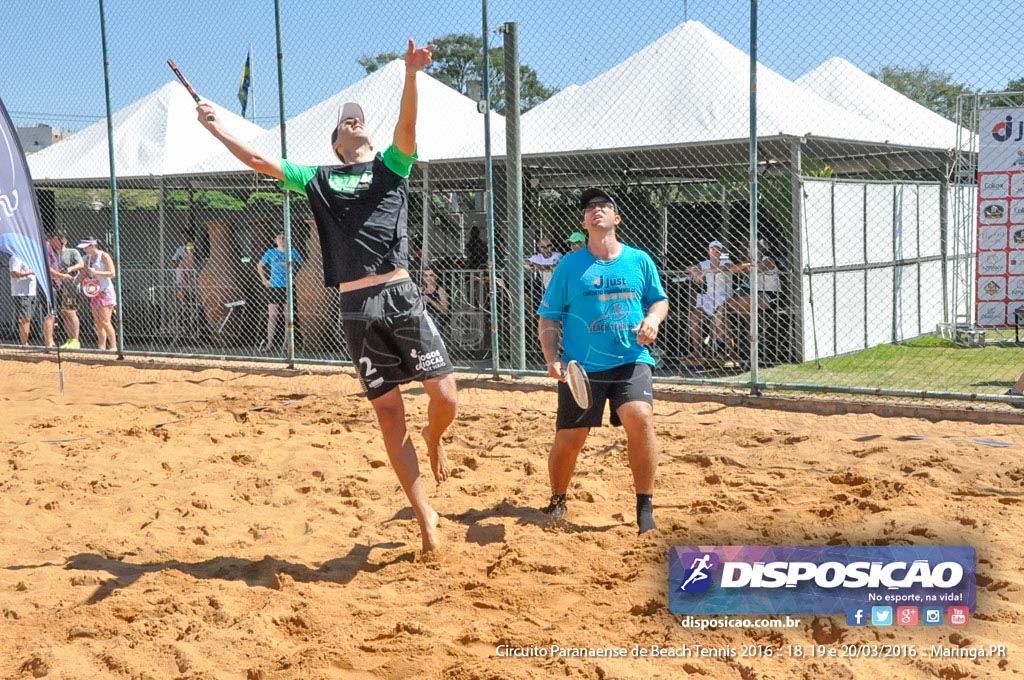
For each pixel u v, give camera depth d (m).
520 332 10.62
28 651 3.82
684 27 13.02
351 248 4.61
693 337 12.13
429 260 13.84
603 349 5.05
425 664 3.54
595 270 5.05
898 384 10.17
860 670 3.40
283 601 4.16
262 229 15.36
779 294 12.18
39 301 14.92
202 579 4.56
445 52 16.34
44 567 4.78
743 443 7.38
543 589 4.24
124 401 10.04
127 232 17.66
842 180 12.80
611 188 15.05
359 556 4.91
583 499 5.80
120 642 3.81
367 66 15.52
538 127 13.16
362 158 4.79
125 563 4.86
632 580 4.29
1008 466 6.33
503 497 5.93
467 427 8.24
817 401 8.55
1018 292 11.48
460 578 4.47
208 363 11.97
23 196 7.71
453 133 14.39
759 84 12.50
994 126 11.44
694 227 13.55
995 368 11.28
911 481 5.90
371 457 7.04
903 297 14.52
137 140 16.66
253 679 3.51
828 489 5.86
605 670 3.40
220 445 7.63
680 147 12.33
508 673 3.37
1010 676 3.30
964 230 14.17
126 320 16.23
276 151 14.43
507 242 10.76
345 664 3.56
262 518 5.67
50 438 8.03
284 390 10.44
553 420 8.38
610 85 13.08
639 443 4.98
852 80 15.47
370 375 4.74
